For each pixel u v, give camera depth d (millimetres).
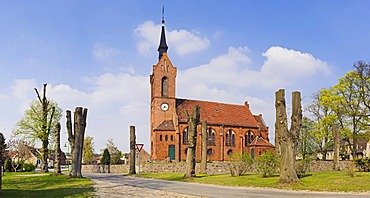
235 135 86875
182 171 50156
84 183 28406
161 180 33875
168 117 81875
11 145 85750
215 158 82812
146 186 25703
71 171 36375
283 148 24969
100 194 19828
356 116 60469
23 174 49094
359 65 58094
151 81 86875
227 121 86875
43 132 54562
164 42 87062
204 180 30688
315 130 68188
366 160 34594
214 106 89812
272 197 18219
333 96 63188
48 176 40344
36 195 19734
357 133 62125
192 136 34344
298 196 18625
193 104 87188
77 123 36906
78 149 36719
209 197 18062
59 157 44625
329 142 67125
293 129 25188
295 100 25609
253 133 89750
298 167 30312
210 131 83875
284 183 24312
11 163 68812
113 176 44750
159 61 83562
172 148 79188
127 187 24641
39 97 54094
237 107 94312
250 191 21531
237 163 34312
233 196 18641
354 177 27109
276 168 31016
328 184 23875
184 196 18578
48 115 57938
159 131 79062
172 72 83812
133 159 48969
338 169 45406
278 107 25453
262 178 29031
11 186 26641
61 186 26094
